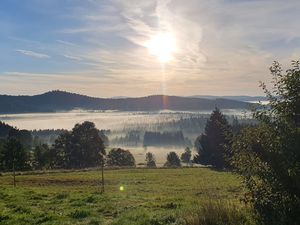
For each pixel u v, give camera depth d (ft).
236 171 36.96
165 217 48.96
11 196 85.10
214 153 290.76
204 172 219.00
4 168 351.25
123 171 231.30
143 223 47.70
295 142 32.04
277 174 32.83
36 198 82.74
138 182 151.12
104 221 54.08
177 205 64.80
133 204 69.82
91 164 400.88
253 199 34.88
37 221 55.31
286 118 34.01
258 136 34.99
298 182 31.42
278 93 35.19
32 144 595.06
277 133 33.91
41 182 148.56
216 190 103.14
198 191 107.55
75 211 60.18
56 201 76.69
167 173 210.59
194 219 38.58
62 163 398.42
